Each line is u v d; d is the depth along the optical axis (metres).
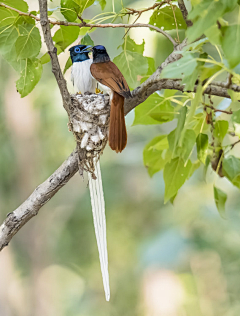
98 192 5.74
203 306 14.63
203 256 14.49
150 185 15.49
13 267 16.09
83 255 16.66
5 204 14.91
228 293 14.52
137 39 11.02
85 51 7.24
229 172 5.43
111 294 15.84
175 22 5.63
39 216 16.61
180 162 5.31
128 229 15.63
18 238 16.45
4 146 14.55
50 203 16.73
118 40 12.55
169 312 14.82
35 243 16.44
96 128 5.93
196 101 3.76
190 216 13.88
